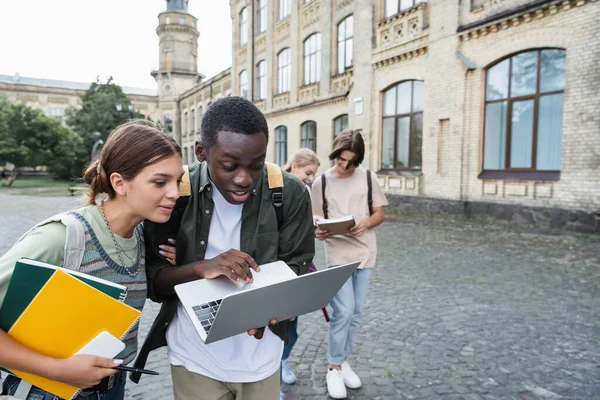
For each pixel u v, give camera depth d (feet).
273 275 4.70
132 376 5.26
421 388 9.45
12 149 91.09
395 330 12.75
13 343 3.47
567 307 14.25
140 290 4.47
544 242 25.08
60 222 3.92
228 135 4.07
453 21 36.17
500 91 33.65
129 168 3.89
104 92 129.49
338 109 53.93
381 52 44.78
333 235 8.80
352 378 9.53
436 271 19.39
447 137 37.63
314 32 58.29
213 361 4.88
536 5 29.76
